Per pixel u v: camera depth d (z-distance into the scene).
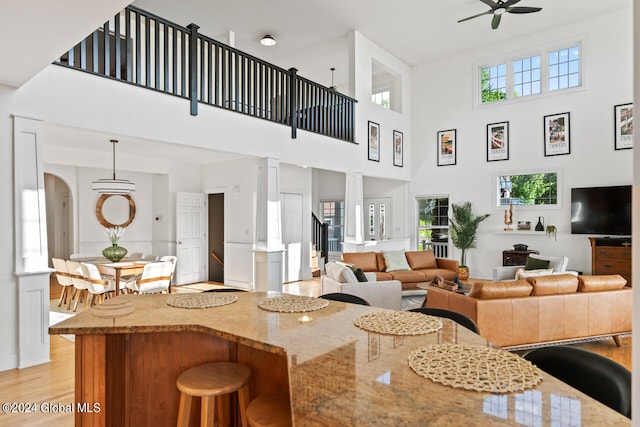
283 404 1.65
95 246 7.77
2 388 3.07
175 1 6.19
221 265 8.30
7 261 3.42
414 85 9.55
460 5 6.68
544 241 7.66
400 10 6.82
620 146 6.90
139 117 4.26
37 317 3.56
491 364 1.33
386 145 8.69
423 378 1.22
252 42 7.82
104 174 7.89
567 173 7.43
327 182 10.79
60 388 3.08
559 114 7.54
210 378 1.86
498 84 8.45
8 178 3.42
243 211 7.54
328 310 2.14
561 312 3.83
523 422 0.95
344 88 10.47
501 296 3.69
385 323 1.84
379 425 0.93
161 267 5.41
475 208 8.58
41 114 3.56
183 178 8.16
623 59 6.91
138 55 4.30
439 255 9.17
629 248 6.46
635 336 0.55
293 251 8.65
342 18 7.05
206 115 4.95
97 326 1.83
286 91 6.18
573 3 6.73
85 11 2.22
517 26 7.53
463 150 8.77
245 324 1.85
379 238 10.12
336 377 1.22
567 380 1.47
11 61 2.88
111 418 1.92
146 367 2.03
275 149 5.92
